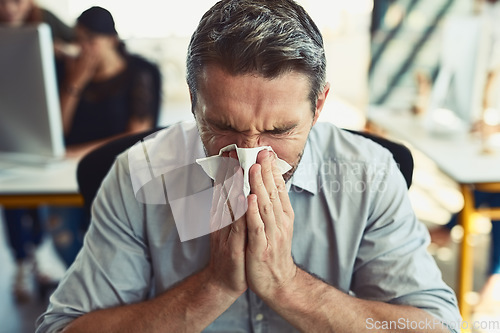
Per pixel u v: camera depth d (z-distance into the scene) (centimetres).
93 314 83
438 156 185
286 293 78
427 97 242
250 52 63
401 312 81
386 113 253
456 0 360
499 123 196
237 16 65
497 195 176
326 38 471
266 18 65
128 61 198
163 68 329
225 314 90
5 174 173
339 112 427
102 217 87
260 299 88
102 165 104
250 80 64
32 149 172
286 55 63
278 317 89
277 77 64
